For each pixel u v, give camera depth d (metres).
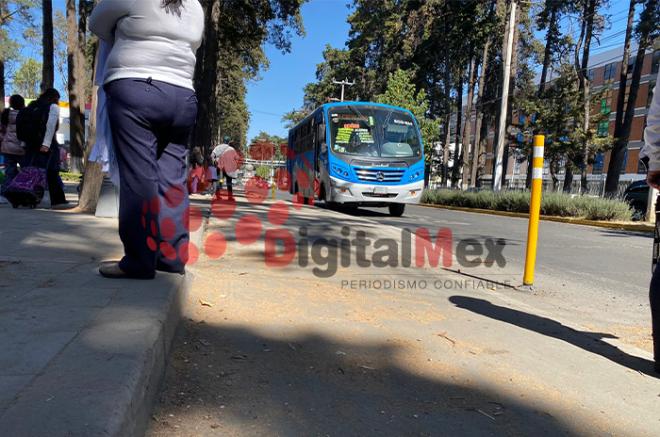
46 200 9.01
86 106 31.31
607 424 2.35
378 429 2.13
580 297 5.15
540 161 5.16
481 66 35.44
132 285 2.97
